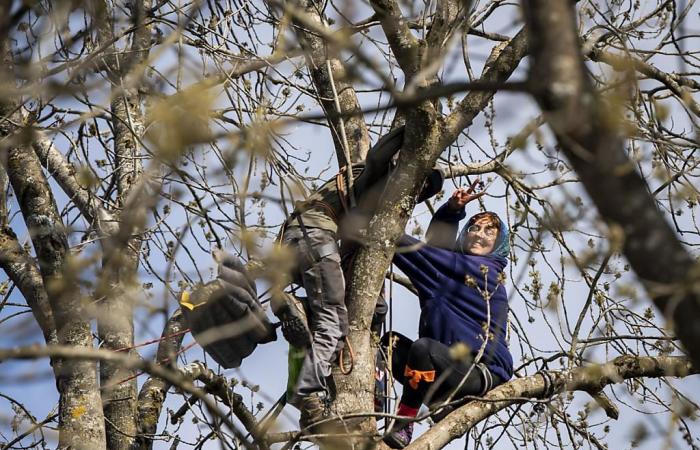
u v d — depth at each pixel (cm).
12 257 1061
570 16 456
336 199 1062
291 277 1022
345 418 942
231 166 543
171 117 452
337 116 502
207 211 806
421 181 1037
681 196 782
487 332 966
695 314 500
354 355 1020
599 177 479
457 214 1188
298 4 1029
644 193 488
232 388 1059
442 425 1050
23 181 1065
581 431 1140
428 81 981
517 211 923
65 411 1043
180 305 921
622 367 1116
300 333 984
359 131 1202
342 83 1192
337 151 1195
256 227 793
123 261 609
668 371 1097
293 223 1034
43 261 995
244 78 1131
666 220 495
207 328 949
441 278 1147
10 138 659
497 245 1190
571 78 451
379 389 1113
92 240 918
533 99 477
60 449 1025
